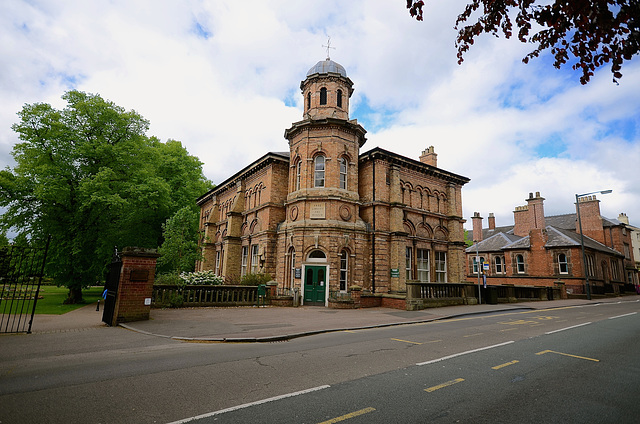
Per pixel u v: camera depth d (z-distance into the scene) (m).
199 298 17.52
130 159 24.45
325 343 9.38
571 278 33.25
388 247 23.34
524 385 5.81
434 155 29.20
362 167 24.95
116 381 5.74
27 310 17.12
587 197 42.59
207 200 38.53
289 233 22.23
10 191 21.89
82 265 22.61
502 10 4.13
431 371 6.55
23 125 21.88
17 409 4.54
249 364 6.93
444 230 28.20
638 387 5.80
